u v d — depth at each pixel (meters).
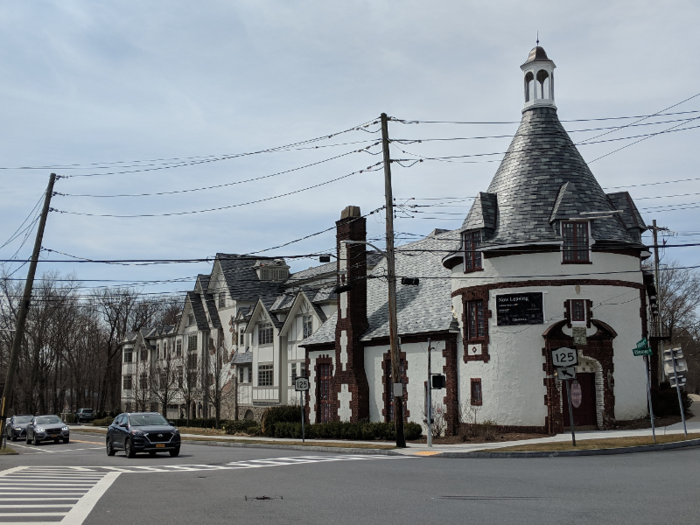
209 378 64.12
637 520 10.45
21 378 79.81
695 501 12.09
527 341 31.30
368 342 40.12
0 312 78.00
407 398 36.72
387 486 15.27
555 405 30.27
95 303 88.12
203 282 69.38
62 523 10.81
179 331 71.62
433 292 38.59
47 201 34.16
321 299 49.75
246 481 16.89
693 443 23.58
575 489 13.99
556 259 31.33
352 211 42.03
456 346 34.19
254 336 57.41
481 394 32.53
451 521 10.72
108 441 29.38
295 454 27.41
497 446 25.88
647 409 31.83
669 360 25.78
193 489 15.32
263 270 64.31
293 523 10.72
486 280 32.72
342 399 41.00
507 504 12.30
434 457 24.17
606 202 32.50
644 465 18.25
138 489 15.38
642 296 32.56
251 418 57.22
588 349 30.95
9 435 50.41
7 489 15.48
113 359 94.00
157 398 72.38
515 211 32.28
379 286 44.66
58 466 22.95
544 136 33.69
